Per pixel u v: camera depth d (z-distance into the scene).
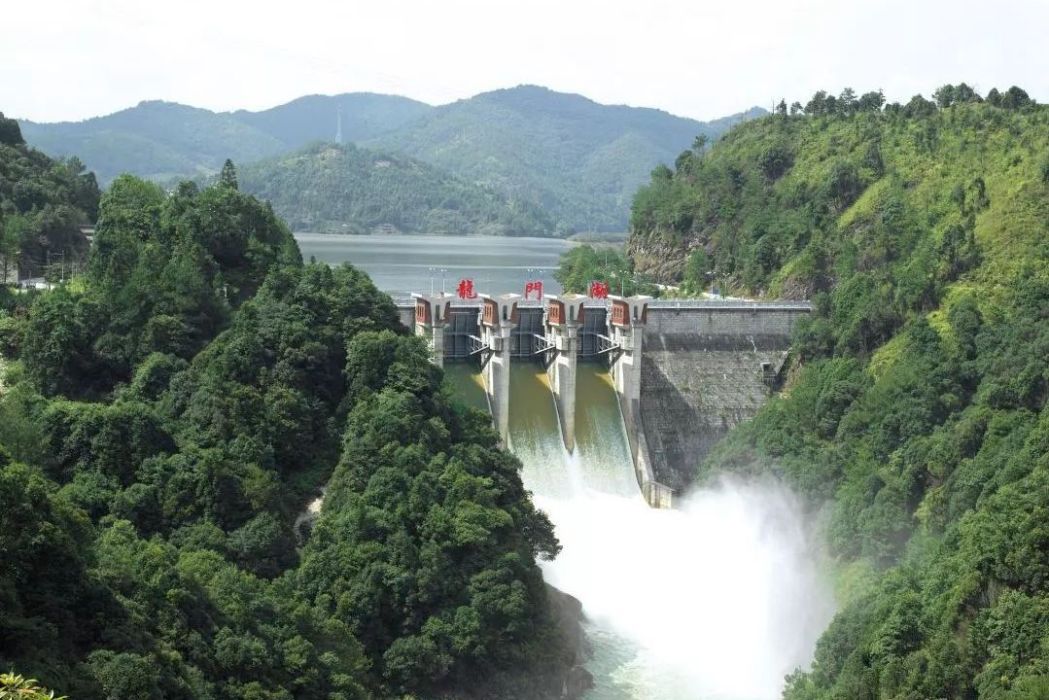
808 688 140.50
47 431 145.62
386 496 150.75
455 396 181.50
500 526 152.88
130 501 140.38
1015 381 186.62
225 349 161.88
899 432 197.62
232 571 131.25
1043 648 122.50
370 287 181.12
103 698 101.25
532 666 146.38
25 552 106.62
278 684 120.88
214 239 189.62
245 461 150.50
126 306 170.50
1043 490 139.00
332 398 167.88
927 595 140.38
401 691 138.62
